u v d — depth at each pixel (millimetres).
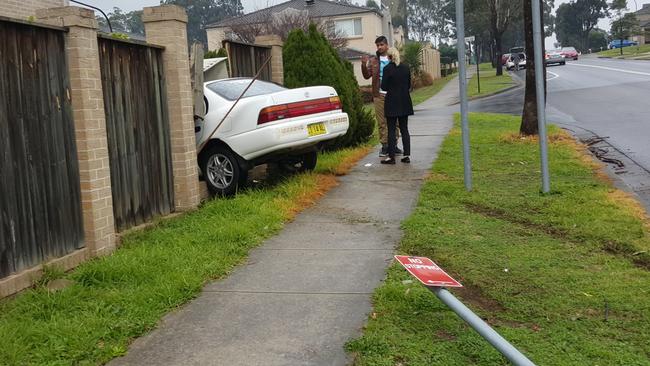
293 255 5750
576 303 4434
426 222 6578
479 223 6562
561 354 3689
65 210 5418
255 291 4871
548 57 54438
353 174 9453
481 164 9852
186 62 7398
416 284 4805
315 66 11555
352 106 11938
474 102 25984
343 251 5812
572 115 17188
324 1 46719
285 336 4043
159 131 7098
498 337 3291
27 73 5023
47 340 3916
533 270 5121
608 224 6270
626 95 21203
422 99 30984
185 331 4172
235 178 8047
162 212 7133
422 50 45938
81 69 5496
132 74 6621
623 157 10367
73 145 5531
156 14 7164
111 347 3891
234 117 7910
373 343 3844
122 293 4699
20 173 4918
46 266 5047
